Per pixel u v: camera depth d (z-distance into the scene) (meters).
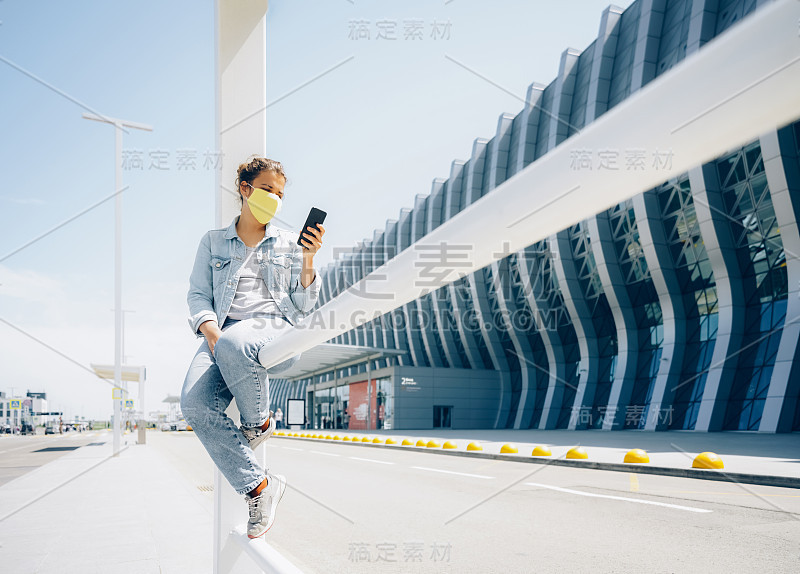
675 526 5.63
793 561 4.27
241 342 1.48
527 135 37.47
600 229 33.28
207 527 5.60
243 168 1.79
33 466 15.10
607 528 5.64
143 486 9.33
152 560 4.22
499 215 0.63
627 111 0.48
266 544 1.58
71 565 4.08
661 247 30.20
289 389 66.56
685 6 28.52
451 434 31.58
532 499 7.58
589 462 11.70
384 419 44.00
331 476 11.23
